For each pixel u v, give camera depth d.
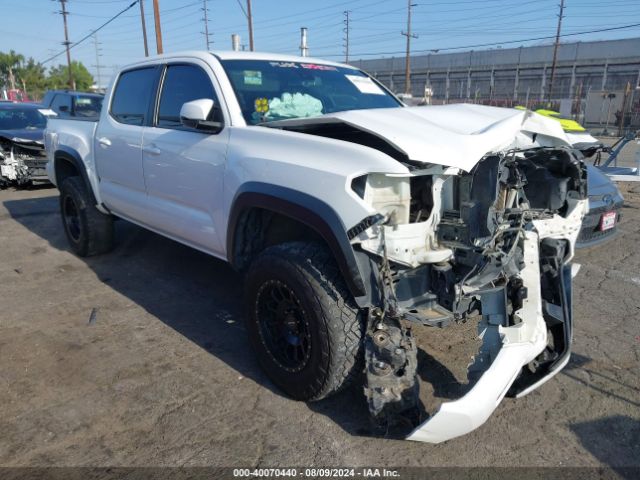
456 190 2.65
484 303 2.77
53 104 13.45
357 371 2.74
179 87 3.95
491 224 2.52
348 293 2.66
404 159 2.67
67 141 5.39
